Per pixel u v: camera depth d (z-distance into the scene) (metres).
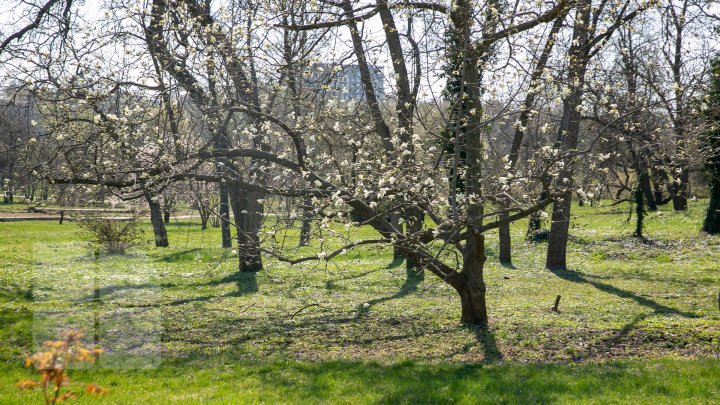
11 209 48.56
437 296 23.72
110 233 27.89
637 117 17.36
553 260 30.12
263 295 24.53
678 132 19.48
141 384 12.99
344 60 17.38
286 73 16.36
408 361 14.35
